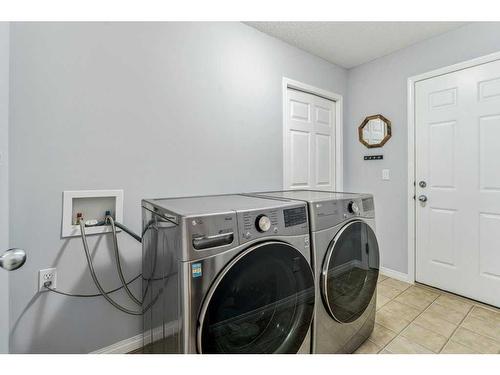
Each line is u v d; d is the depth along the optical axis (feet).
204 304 2.95
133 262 5.08
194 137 5.92
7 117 3.31
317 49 8.27
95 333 4.69
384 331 5.54
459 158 7.07
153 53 5.29
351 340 4.82
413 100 8.01
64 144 4.37
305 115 8.66
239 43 6.70
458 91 7.05
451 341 5.18
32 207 4.11
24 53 4.02
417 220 8.01
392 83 8.55
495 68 6.39
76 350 4.52
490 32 6.46
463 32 6.94
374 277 5.34
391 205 8.64
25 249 4.06
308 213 4.20
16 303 4.01
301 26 6.99
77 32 4.46
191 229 2.93
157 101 5.36
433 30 7.20
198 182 5.99
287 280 3.75
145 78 5.19
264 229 3.49
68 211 4.40
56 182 4.30
